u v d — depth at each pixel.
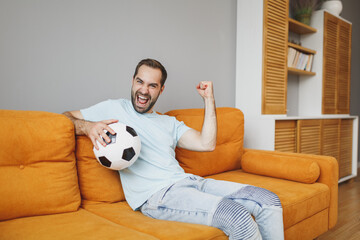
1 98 1.57
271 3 2.68
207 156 1.95
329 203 1.80
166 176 1.35
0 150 1.17
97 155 1.27
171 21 2.32
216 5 2.69
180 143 1.59
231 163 2.13
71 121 1.38
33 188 1.20
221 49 2.76
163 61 2.28
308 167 1.75
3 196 1.13
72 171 1.35
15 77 1.60
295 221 1.49
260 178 1.91
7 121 1.21
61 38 1.75
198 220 1.14
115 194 1.47
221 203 1.12
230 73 2.86
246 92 2.79
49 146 1.27
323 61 3.39
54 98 1.74
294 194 1.56
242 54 2.81
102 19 1.92
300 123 2.86
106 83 1.96
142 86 1.43
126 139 1.24
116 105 1.48
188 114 1.99
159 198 1.26
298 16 3.37
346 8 4.41
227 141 2.13
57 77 1.75
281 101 2.86
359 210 2.48
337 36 3.61
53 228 1.08
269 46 2.68
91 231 1.05
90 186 1.43
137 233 1.04
